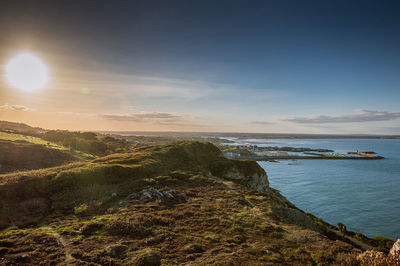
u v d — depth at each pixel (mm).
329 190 82688
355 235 39562
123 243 11086
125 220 14008
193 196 23594
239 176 50438
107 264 8992
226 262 9594
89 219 15180
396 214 57469
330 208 61938
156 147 52875
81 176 24859
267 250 11484
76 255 9609
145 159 37781
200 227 14367
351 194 77125
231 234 13453
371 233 46344
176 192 23375
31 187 20734
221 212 18016
